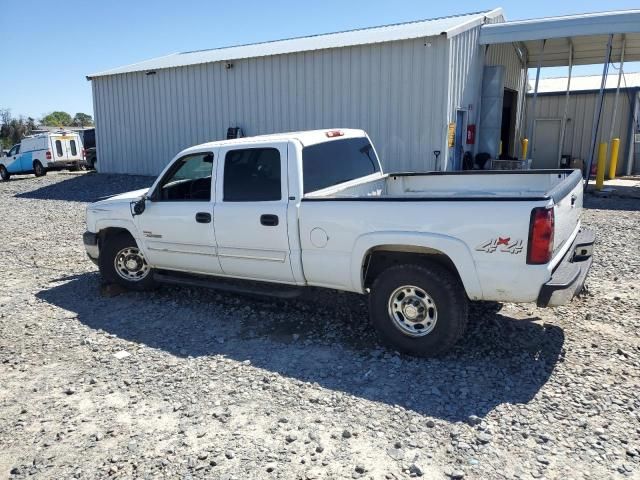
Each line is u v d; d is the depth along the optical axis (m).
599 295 5.77
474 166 14.60
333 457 3.17
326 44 14.26
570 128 20.78
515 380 4.00
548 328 4.90
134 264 6.36
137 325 5.44
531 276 3.87
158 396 3.97
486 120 14.57
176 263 5.86
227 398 3.90
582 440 3.25
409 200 4.24
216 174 5.32
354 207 4.47
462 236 4.06
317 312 5.55
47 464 3.22
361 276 4.57
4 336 5.24
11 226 11.85
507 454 3.14
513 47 16.78
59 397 4.01
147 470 3.12
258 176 5.05
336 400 3.83
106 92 19.94
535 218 3.81
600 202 12.45
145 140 19.14
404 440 3.32
